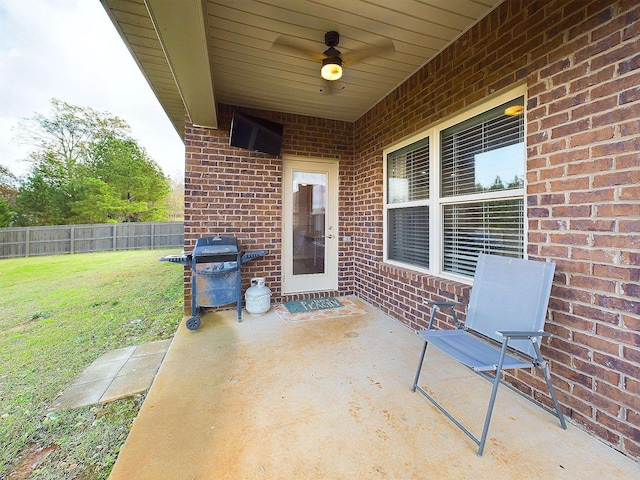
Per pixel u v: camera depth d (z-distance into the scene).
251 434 1.57
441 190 2.91
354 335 2.96
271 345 2.72
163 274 6.62
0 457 1.50
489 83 2.18
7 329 3.40
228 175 3.74
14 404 1.96
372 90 3.40
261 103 3.71
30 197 13.06
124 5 1.98
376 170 3.82
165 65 2.75
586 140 1.57
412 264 3.36
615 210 1.45
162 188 15.73
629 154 1.40
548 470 1.33
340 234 4.45
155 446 1.48
